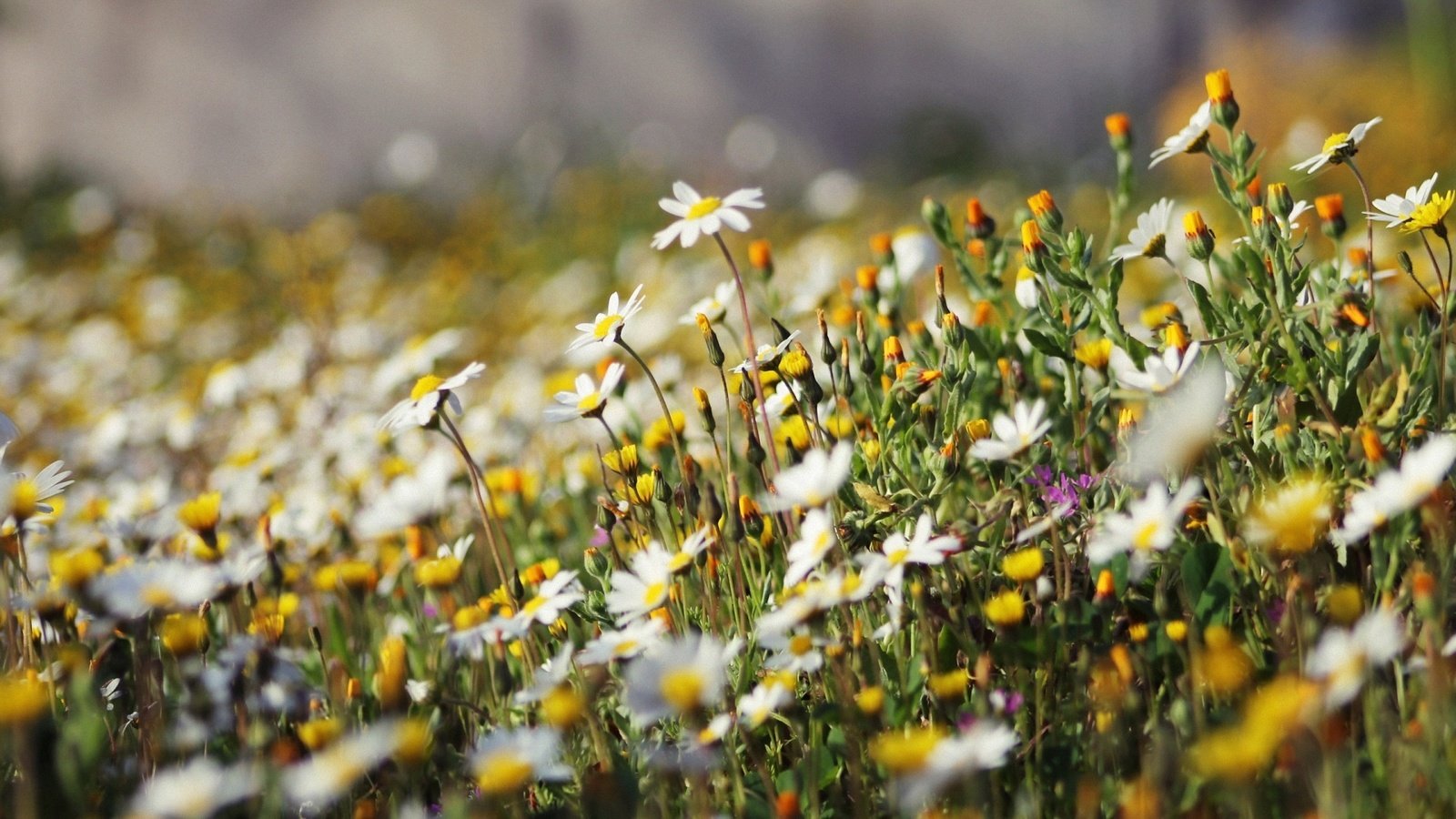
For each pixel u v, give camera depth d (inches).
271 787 45.6
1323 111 154.7
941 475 49.3
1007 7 266.5
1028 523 48.9
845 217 169.2
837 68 299.1
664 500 50.1
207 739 47.8
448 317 129.2
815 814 45.9
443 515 57.3
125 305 140.0
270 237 169.6
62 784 46.1
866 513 49.3
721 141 280.1
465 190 212.1
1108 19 248.1
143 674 48.4
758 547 49.5
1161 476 48.3
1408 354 51.8
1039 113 253.8
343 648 53.0
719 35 302.8
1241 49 203.9
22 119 273.3
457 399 50.4
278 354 95.2
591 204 186.5
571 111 235.9
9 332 131.6
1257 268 49.6
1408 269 49.5
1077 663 47.1
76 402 99.8
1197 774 44.5
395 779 46.6
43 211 190.9
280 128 284.0
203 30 284.0
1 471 50.5
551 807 46.9
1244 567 47.2
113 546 57.1
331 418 77.4
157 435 79.2
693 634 48.3
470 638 48.4
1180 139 50.8
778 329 51.8
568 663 48.4
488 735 47.9
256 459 68.6
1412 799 44.5
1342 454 47.8
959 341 50.0
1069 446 50.7
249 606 51.5
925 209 54.0
